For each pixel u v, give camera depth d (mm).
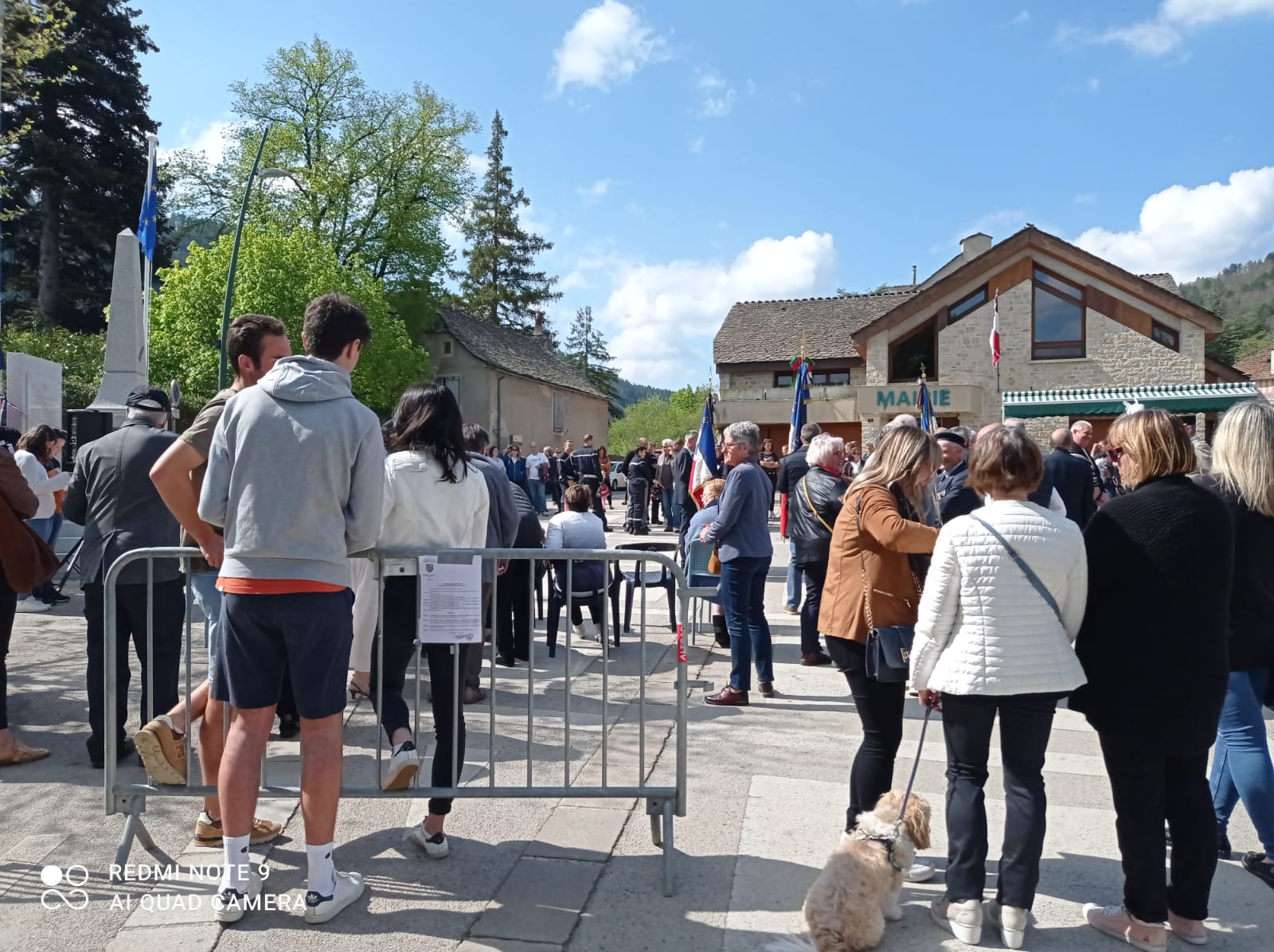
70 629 7578
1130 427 3098
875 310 34594
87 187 34562
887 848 3088
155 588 4422
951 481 6215
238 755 3092
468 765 4602
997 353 24219
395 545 3730
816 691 6207
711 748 5004
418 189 37938
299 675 3076
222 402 3598
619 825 3975
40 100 33000
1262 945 3092
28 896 3262
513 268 57219
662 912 3227
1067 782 4559
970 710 3051
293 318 28781
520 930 3090
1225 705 3527
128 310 14414
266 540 2994
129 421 4566
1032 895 3020
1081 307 25422
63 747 4793
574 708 5688
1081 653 3104
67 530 12008
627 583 7555
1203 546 2922
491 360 38438
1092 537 3090
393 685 3752
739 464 5926
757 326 35281
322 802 3109
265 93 35625
